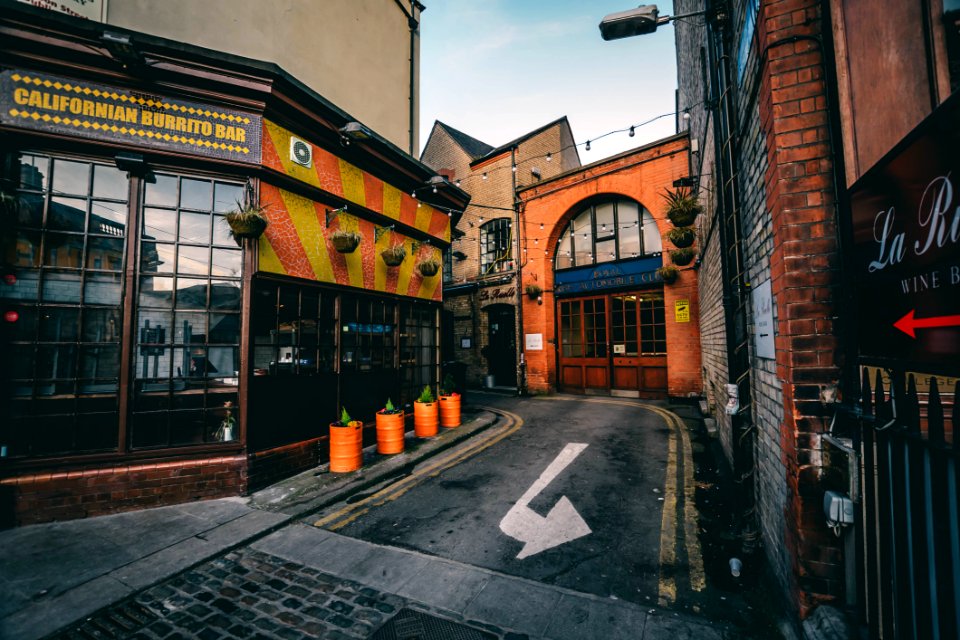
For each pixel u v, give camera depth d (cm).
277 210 529
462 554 355
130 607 284
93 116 429
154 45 426
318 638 256
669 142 1055
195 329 476
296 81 508
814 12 236
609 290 1213
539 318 1288
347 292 634
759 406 333
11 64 403
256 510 432
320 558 349
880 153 201
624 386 1180
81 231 438
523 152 1423
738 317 393
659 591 299
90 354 438
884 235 175
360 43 713
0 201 402
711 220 613
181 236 475
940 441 149
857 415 199
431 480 531
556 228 1284
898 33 190
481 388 1448
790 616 248
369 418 675
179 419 465
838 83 216
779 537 276
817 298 229
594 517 420
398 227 745
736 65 358
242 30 546
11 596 290
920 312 153
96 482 423
